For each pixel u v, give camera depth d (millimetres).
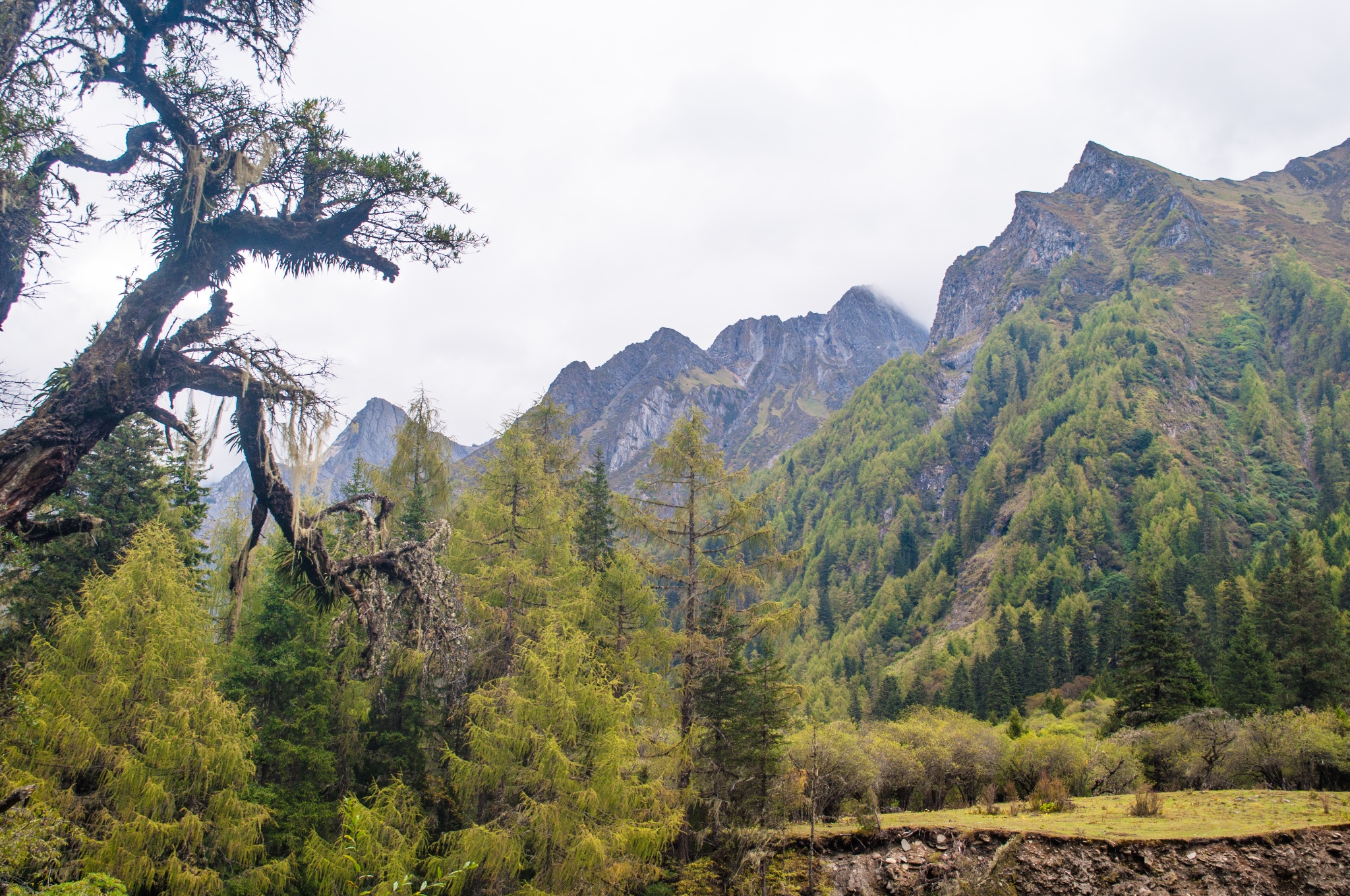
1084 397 182375
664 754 21172
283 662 18547
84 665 15094
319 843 16078
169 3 8625
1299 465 164750
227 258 8820
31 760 13438
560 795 16844
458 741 20078
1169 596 94438
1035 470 178125
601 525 25953
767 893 19141
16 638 17750
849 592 159375
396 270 9656
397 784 17516
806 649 132250
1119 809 21094
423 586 10070
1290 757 25734
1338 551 94312
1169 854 17000
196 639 16422
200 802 15609
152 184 8680
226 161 8469
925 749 29031
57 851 9680
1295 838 17125
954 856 18906
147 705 15164
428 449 20844
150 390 8023
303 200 9258
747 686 23031
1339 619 54531
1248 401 184875
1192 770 27766
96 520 8219
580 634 18547
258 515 9461
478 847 15750
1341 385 189000
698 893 19172
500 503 21812
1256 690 43781
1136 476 157250
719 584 23719
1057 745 29266
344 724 19750
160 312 8047
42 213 8438
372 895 6840
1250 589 84312
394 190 9242
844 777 24938
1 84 7953
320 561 9539
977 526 166625
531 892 16156
